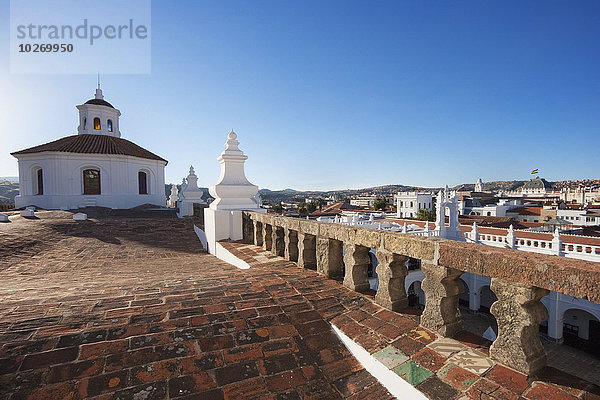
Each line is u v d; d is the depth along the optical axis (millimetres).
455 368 2613
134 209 23438
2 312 3496
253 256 7184
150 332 3072
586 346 16641
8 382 2289
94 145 25938
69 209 22250
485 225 33062
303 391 2520
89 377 2408
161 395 2309
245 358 2814
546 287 2287
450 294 3189
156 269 7418
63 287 4957
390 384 2605
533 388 2330
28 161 24500
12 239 10562
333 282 4859
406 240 3559
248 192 9758
